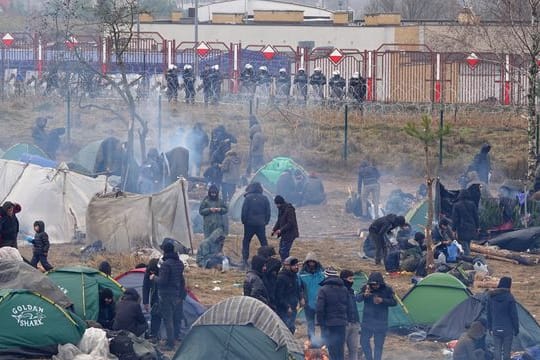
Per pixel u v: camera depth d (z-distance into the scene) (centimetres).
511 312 5394
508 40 16700
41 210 8325
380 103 15538
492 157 12988
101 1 12550
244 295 5497
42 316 5172
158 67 17188
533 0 10481
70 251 7975
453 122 14575
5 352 5106
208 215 7794
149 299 5734
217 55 18288
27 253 7781
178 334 5719
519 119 14662
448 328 5978
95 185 8462
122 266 7438
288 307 5588
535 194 8981
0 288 5284
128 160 9481
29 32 18212
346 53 17775
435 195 8531
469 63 16112
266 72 16162
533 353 5662
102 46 15088
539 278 7725
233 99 15650
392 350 5794
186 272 7388
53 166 9062
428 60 17512
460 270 7300
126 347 5156
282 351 4669
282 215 7506
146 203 7969
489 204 8881
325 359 5275
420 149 13338
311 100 15188
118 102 14588
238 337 4706
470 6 16025
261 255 5616
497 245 8588
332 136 13750
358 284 6275
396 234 8069
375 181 9756
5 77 16688
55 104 14525
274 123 14238
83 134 13212
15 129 13425
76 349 5125
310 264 5684
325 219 9656
